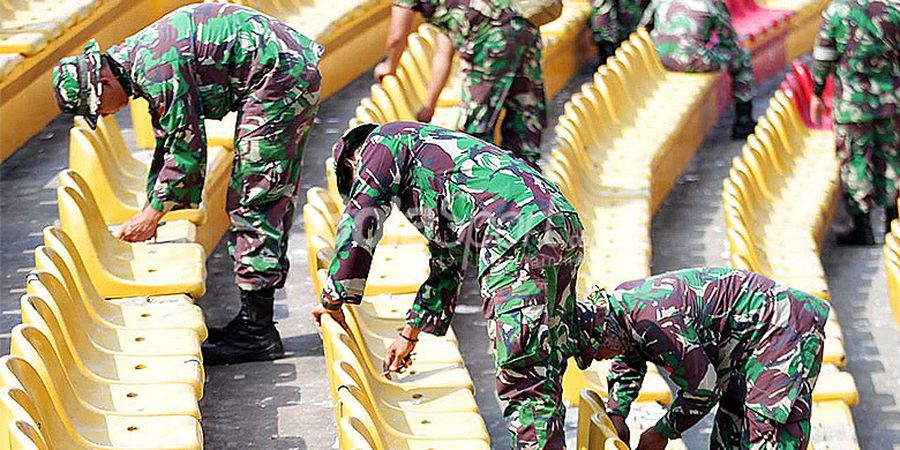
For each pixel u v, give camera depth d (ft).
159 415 44.73
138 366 48.52
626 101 97.50
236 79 54.60
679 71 106.83
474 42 68.39
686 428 44.73
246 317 58.75
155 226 53.88
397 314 57.00
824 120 104.47
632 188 81.71
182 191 53.36
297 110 55.36
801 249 79.00
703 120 105.81
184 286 54.85
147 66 52.19
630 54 102.27
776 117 97.50
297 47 55.57
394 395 49.65
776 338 44.68
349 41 102.27
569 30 109.70
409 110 80.53
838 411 58.75
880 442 64.39
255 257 57.31
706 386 43.50
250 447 52.06
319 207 59.47
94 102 51.62
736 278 45.24
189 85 52.75
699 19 106.22
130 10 90.74
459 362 52.49
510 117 70.54
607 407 46.11
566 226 42.80
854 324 78.28
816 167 96.17
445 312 47.14
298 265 70.85
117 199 62.28
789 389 44.65
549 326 42.80
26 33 73.46
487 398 60.64
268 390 56.70
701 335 44.39
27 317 43.52
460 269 46.16
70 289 49.39
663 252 84.17
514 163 43.80
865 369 72.23
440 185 43.57
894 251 78.84
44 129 81.66
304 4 101.60
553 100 107.76
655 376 56.13
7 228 68.69
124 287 54.24
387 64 72.90
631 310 43.70
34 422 35.68
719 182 97.81
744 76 106.63
